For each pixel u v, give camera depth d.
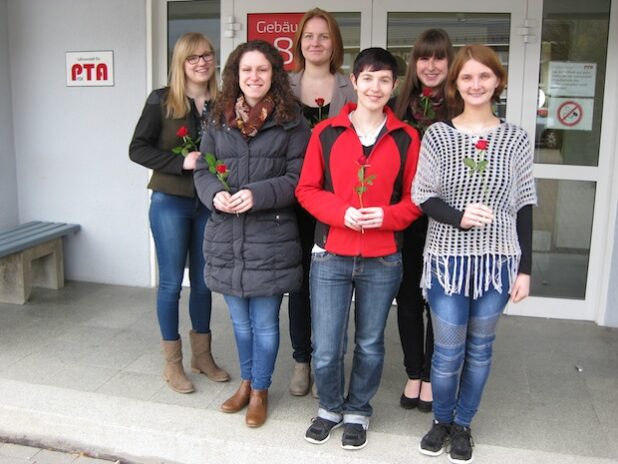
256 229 2.50
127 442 2.67
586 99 3.93
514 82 3.97
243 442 2.55
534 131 4.00
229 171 2.51
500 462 2.45
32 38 4.48
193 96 2.86
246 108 2.51
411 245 2.64
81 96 4.48
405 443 2.54
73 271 4.74
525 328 3.94
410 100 2.71
